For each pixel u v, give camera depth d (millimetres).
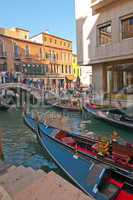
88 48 23094
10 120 22516
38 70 47750
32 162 10445
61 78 53531
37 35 50219
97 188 6684
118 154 8172
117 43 19781
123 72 20766
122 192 6156
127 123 15750
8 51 41562
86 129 17109
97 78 23266
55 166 9352
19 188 5016
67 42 56188
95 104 21891
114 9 19891
